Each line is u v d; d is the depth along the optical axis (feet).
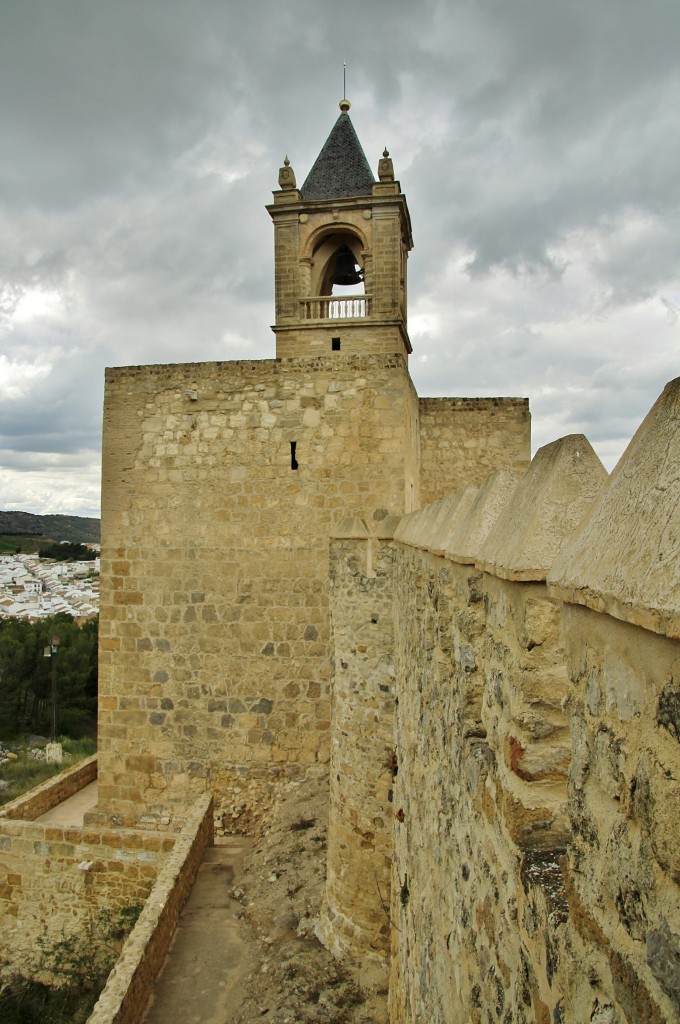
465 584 12.95
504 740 9.95
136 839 40.96
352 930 28.78
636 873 5.57
